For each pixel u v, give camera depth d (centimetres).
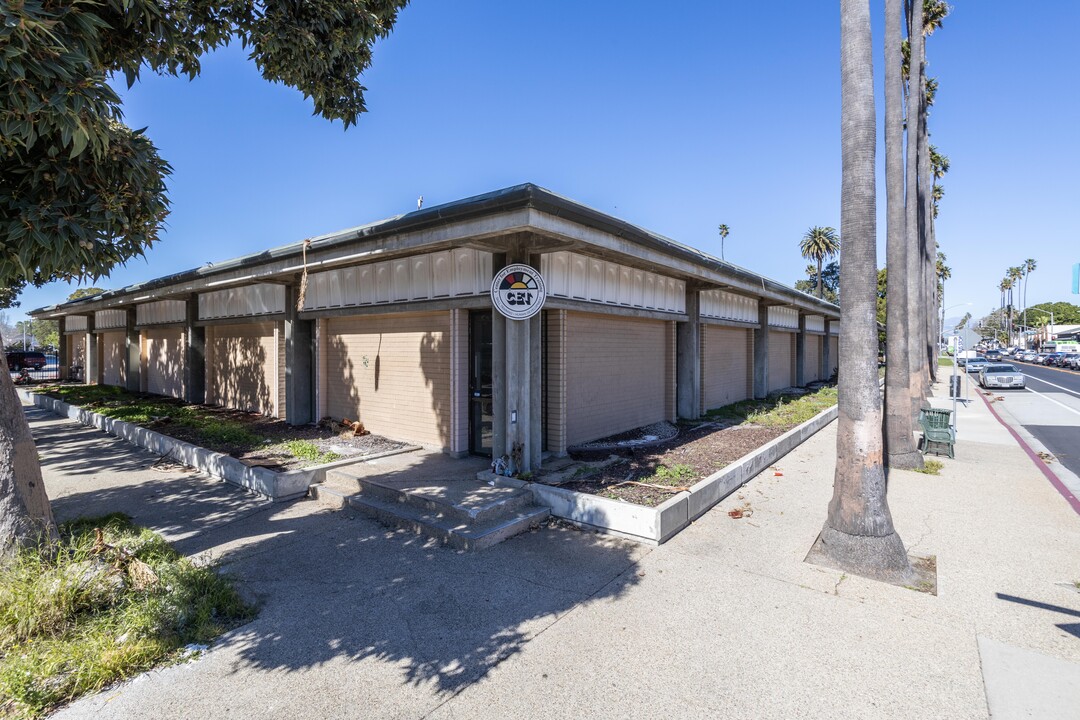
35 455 453
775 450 926
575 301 820
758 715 298
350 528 594
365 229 711
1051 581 465
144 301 1542
